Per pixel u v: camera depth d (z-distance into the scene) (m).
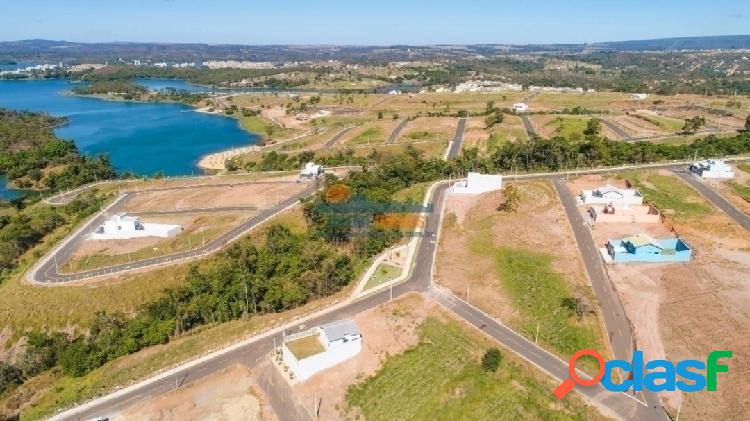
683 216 159.12
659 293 120.62
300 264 137.38
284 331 111.81
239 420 89.38
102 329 121.62
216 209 186.75
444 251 145.62
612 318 112.88
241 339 109.88
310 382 97.19
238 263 137.88
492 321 113.56
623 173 196.38
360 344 104.56
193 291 127.75
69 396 98.19
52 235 174.62
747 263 131.12
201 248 154.62
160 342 113.31
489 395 93.12
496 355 99.19
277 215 177.50
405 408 91.50
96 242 161.12
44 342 119.44
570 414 88.94
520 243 144.88
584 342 106.00
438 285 128.25
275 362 102.50
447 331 109.69
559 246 142.75
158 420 89.69
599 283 125.50
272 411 91.06
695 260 133.62
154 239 161.25
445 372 98.69
